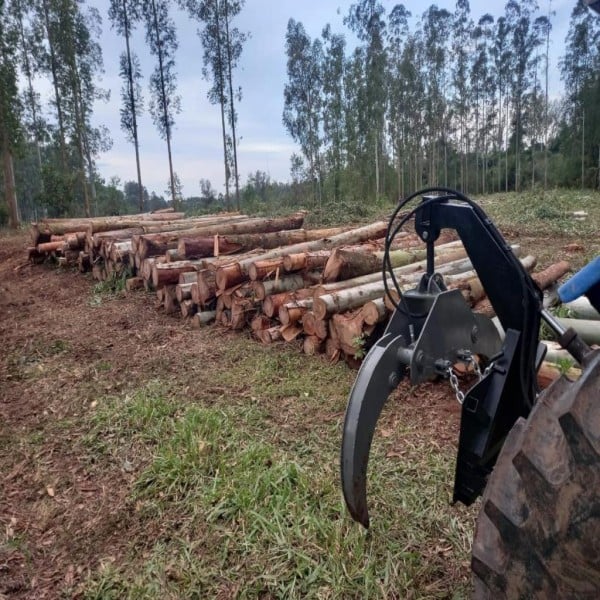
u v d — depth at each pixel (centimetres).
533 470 106
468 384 365
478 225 163
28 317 650
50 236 995
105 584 206
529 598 109
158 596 197
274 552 213
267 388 383
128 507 252
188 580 204
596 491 94
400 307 173
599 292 144
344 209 1709
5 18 2045
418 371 161
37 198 2047
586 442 96
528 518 108
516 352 161
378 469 267
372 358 160
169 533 231
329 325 428
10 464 300
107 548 228
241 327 520
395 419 326
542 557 105
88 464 293
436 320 165
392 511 233
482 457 163
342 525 224
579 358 145
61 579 212
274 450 292
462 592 189
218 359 451
